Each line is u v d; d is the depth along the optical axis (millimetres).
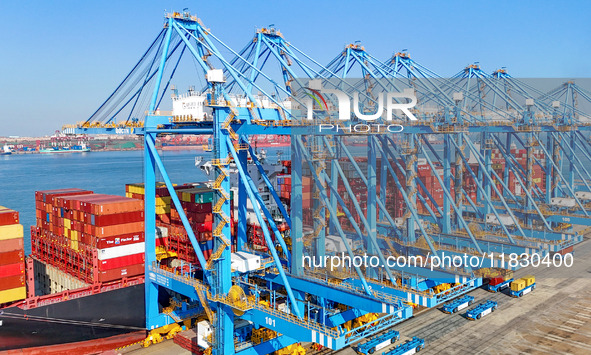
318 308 30781
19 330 29812
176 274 34062
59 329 31406
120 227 35719
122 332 34281
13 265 31594
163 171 34438
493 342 32719
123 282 35906
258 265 30844
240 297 28391
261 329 32500
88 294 32969
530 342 32656
